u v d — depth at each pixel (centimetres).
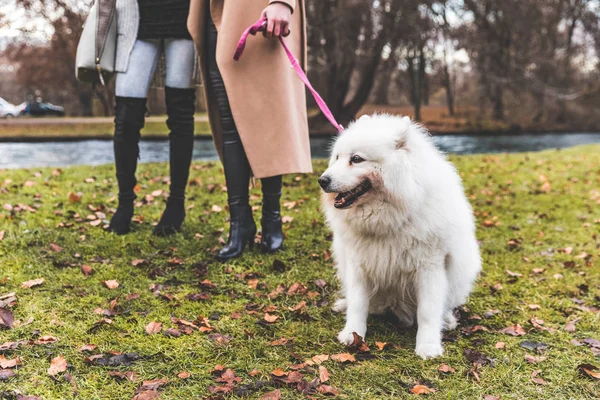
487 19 2658
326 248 476
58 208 575
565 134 3041
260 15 405
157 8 448
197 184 761
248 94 407
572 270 452
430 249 297
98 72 462
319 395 243
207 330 306
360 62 2245
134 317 320
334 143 326
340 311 349
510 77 2788
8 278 366
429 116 3466
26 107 4397
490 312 355
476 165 1088
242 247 440
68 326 301
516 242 530
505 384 261
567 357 292
